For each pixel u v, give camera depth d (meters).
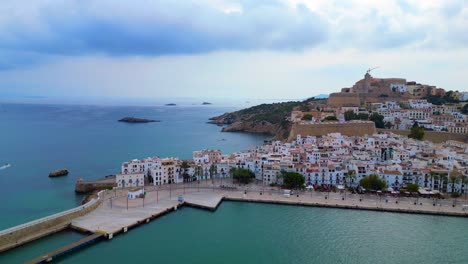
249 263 120.56
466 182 186.50
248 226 151.88
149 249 130.00
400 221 156.62
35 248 128.12
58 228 143.12
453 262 122.06
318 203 177.00
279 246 133.62
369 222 155.50
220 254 126.81
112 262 120.19
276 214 165.88
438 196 185.25
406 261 122.31
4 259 119.88
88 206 161.38
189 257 124.44
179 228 149.75
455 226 151.25
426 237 140.88
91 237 134.50
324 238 140.12
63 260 121.19
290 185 199.62
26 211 173.88
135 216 157.38
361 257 125.12
